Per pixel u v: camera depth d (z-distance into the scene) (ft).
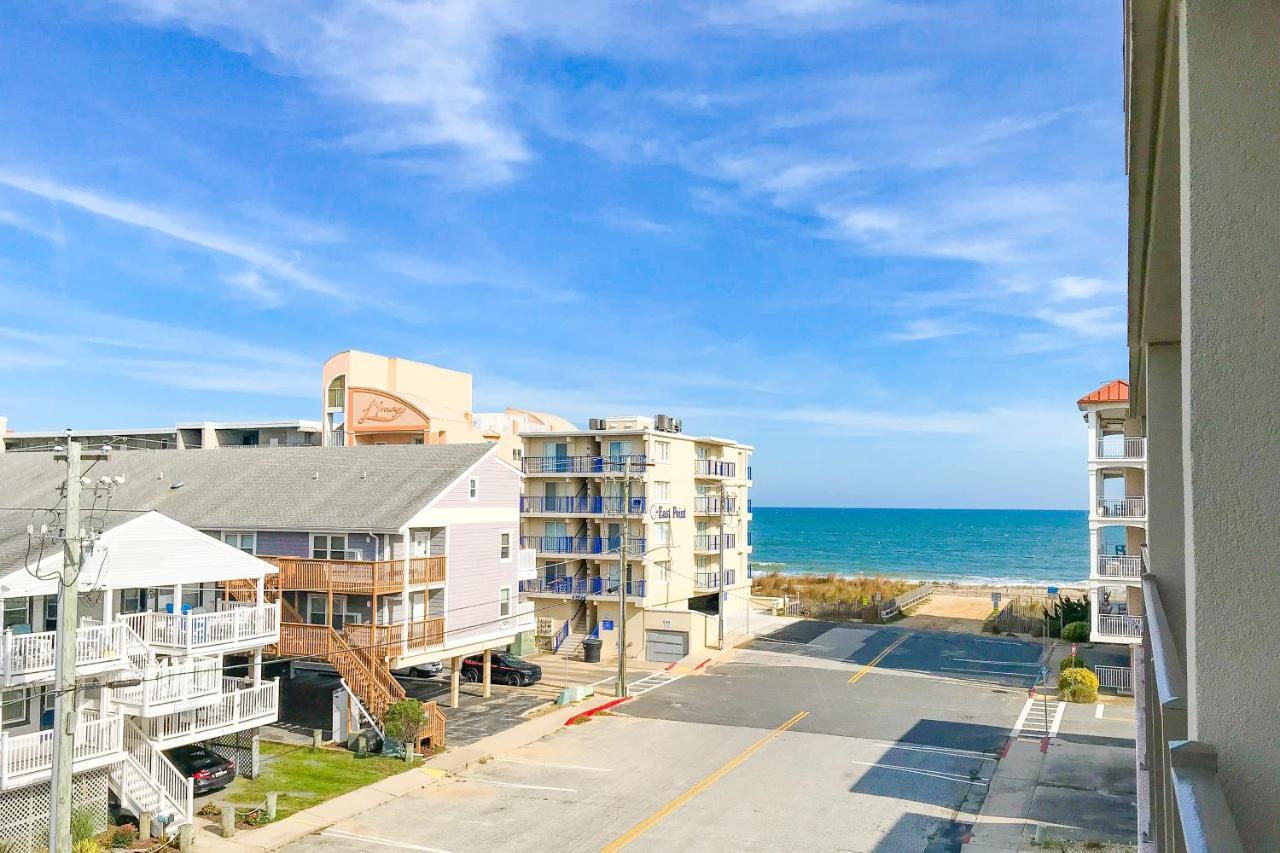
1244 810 7.83
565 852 68.44
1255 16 8.20
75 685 60.90
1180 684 12.13
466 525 112.98
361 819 75.41
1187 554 8.39
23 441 191.93
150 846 68.69
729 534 193.36
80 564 59.36
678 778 86.99
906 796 81.41
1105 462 124.26
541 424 199.00
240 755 88.07
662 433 165.37
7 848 65.46
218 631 81.56
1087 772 88.07
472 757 93.35
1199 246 8.23
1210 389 8.13
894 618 205.87
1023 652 159.53
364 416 162.09
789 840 70.85
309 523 104.17
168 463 128.88
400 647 100.73
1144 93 11.63
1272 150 8.05
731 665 147.74
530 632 157.28
